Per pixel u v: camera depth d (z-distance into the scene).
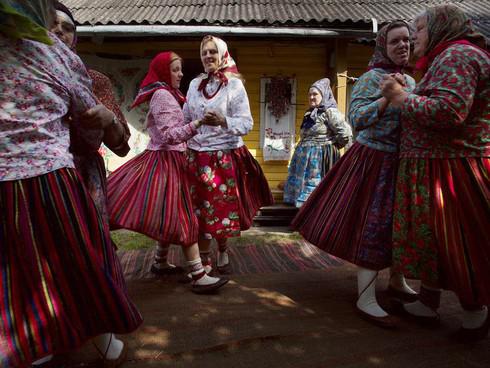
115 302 1.58
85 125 1.72
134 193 2.68
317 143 5.03
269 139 6.22
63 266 1.51
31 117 1.46
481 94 2.00
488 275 2.01
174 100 2.79
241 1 6.39
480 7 6.43
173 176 2.79
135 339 2.17
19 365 1.43
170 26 5.12
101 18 5.43
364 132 2.53
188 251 2.79
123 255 3.76
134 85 6.28
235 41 5.75
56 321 1.48
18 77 1.43
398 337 2.27
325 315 2.52
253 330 2.29
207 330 2.28
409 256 2.21
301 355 2.07
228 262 3.41
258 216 5.49
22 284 1.45
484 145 2.06
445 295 2.89
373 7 6.17
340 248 2.46
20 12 1.42
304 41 5.77
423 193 2.14
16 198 1.44
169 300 2.71
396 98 2.13
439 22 2.10
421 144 2.16
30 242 1.45
